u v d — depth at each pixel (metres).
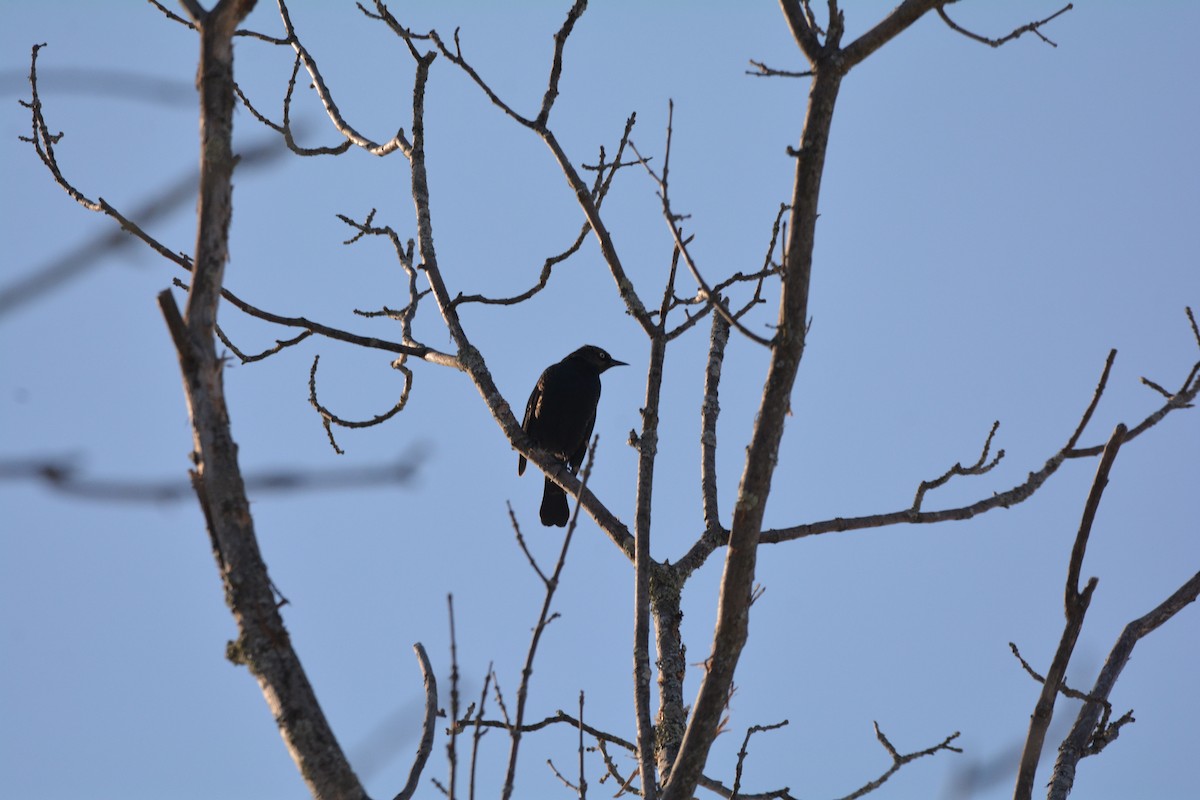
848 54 9.91
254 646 8.17
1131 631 11.59
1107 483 9.19
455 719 8.37
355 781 8.04
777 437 9.55
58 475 3.91
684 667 13.41
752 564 9.59
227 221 8.42
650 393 11.63
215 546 8.30
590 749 13.40
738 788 11.80
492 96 13.64
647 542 10.78
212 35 8.53
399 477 4.60
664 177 10.20
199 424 8.26
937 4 10.13
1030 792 9.04
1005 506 13.49
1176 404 13.13
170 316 8.20
